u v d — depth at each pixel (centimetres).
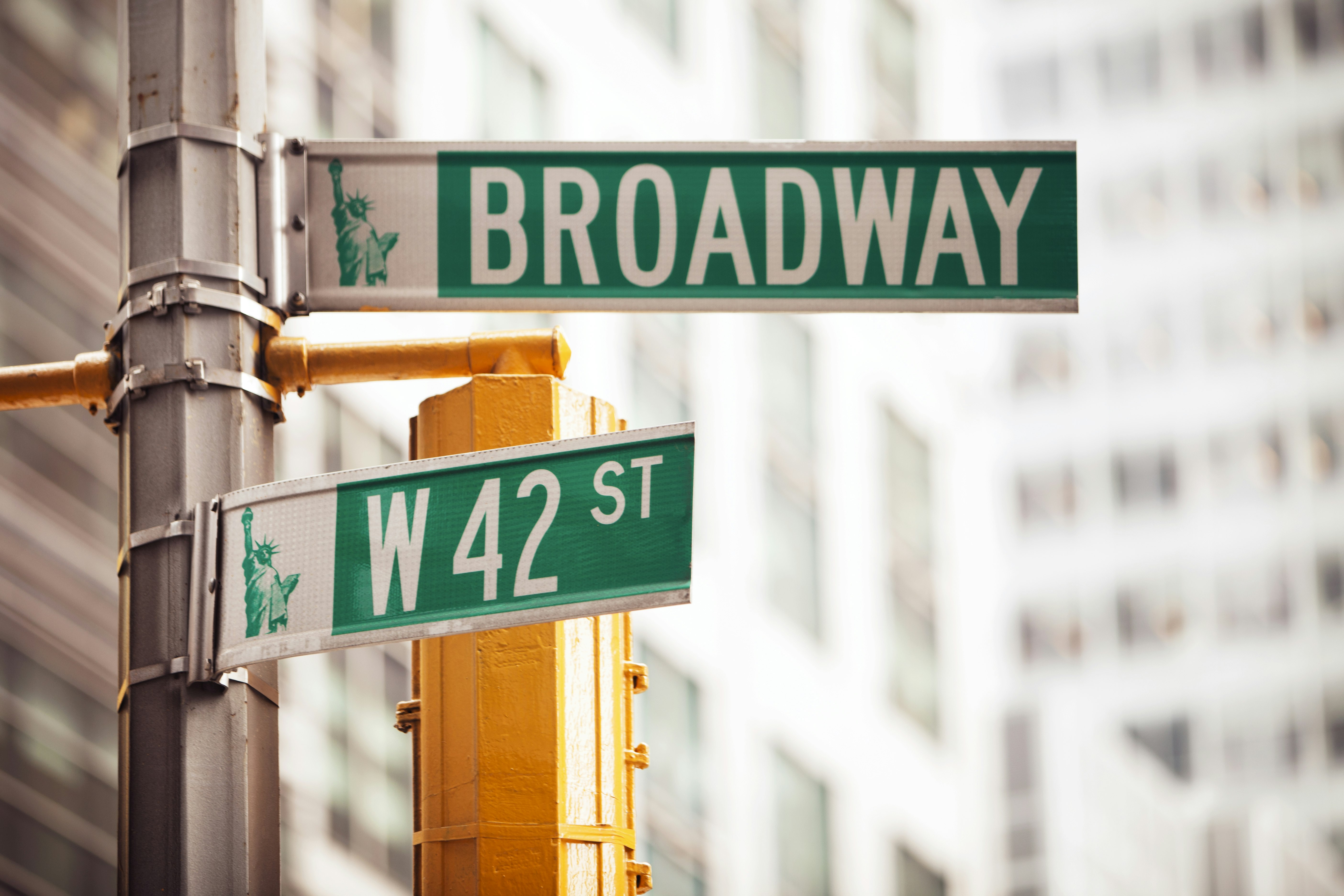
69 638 2414
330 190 572
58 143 2598
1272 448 8319
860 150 594
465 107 3300
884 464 4141
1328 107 8725
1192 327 8462
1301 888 6044
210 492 523
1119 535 8256
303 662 2697
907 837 3925
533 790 493
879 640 4000
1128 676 8081
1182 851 5641
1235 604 8150
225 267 544
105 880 2361
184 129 552
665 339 3678
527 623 483
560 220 580
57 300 2533
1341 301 8531
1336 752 7944
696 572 3609
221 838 498
